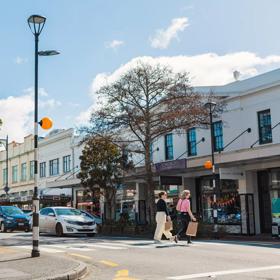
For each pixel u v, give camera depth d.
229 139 26.97
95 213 35.47
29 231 30.00
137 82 25.42
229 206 26.62
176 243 16.70
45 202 40.69
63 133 44.50
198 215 24.52
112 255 13.65
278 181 24.03
